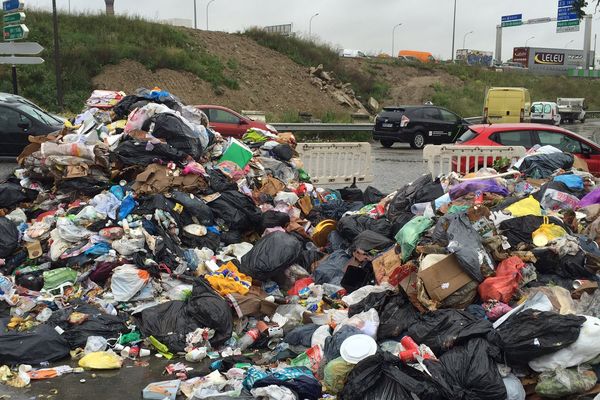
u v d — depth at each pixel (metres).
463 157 11.64
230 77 32.38
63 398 4.77
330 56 40.44
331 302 6.47
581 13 12.82
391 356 4.50
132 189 7.79
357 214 8.67
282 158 10.38
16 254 7.14
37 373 5.11
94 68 28.12
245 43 36.94
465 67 52.22
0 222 7.25
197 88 30.06
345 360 4.60
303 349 5.53
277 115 28.92
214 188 8.29
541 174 8.93
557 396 4.38
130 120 8.73
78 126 9.35
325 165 12.13
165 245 7.02
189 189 7.99
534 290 5.30
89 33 31.00
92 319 5.86
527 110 27.73
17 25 18.50
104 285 6.70
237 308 5.97
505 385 4.40
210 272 6.85
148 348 5.69
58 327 5.71
